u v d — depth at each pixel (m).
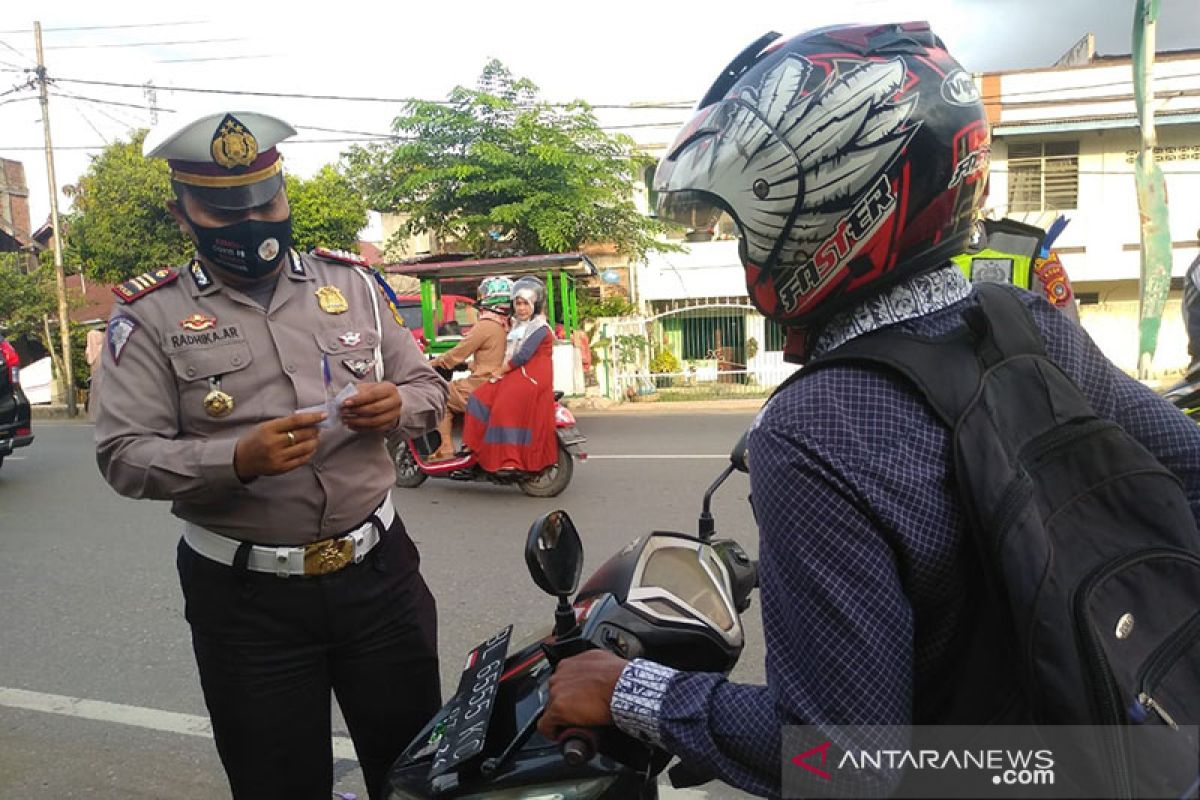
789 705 0.94
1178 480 1.01
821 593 0.92
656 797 1.58
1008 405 0.96
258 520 1.80
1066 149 16.50
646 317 16.86
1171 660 0.90
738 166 1.09
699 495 6.36
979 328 1.02
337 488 1.84
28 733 3.20
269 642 1.84
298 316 1.89
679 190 1.17
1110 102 15.88
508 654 1.66
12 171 26.64
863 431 0.94
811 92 1.04
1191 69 15.88
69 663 3.80
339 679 1.98
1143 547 0.93
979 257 3.57
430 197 14.95
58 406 16.23
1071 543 0.92
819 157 1.03
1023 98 16.27
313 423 1.68
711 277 17.56
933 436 0.94
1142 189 12.58
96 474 8.23
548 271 11.27
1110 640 0.89
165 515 6.40
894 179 1.02
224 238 1.76
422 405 2.02
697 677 1.09
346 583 1.88
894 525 0.91
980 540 0.90
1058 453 0.95
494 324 6.55
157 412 1.78
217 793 2.81
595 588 1.68
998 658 0.94
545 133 14.66
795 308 1.11
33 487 7.71
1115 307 17.09
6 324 16.39
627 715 1.12
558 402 6.68
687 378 15.41
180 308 1.80
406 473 6.89
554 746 1.40
